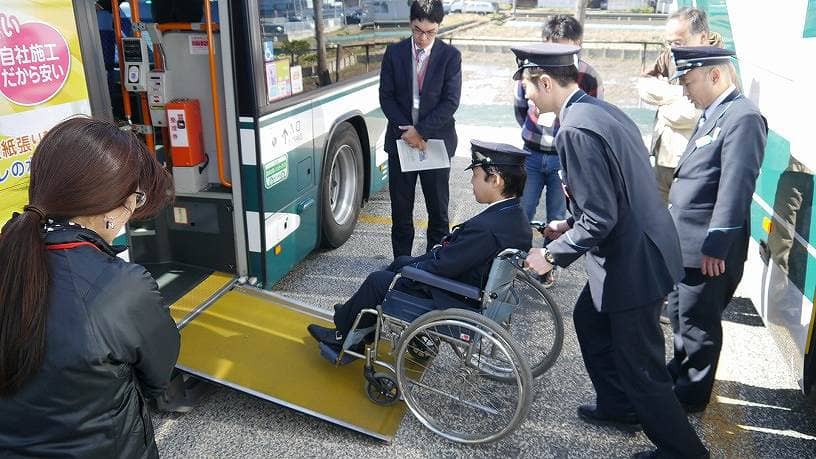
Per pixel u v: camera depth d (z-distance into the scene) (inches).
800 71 125.3
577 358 147.7
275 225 160.6
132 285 52.3
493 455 115.2
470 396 130.6
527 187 177.9
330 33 184.1
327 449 115.7
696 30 152.4
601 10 846.5
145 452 56.6
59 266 49.8
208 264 161.8
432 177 174.6
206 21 141.4
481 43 724.7
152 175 55.3
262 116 147.6
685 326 120.1
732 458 116.2
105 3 169.5
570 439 120.0
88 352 48.6
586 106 96.3
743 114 105.3
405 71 166.7
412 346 127.7
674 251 100.0
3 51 89.6
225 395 131.3
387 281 122.3
